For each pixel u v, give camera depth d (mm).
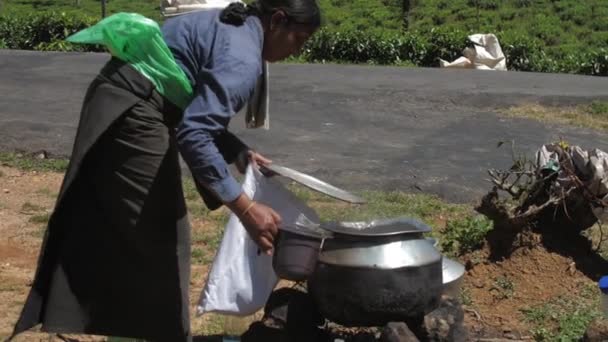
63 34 23766
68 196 3660
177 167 3756
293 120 11258
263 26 3740
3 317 5055
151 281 3760
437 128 11047
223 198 3504
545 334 4836
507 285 5363
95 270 3746
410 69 17094
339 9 34312
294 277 3986
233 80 3486
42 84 13430
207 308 4078
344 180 8320
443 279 4512
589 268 5562
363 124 11156
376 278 3930
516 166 5848
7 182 8164
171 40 3674
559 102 12898
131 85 3611
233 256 4086
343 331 4641
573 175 5484
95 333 3783
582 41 30109
